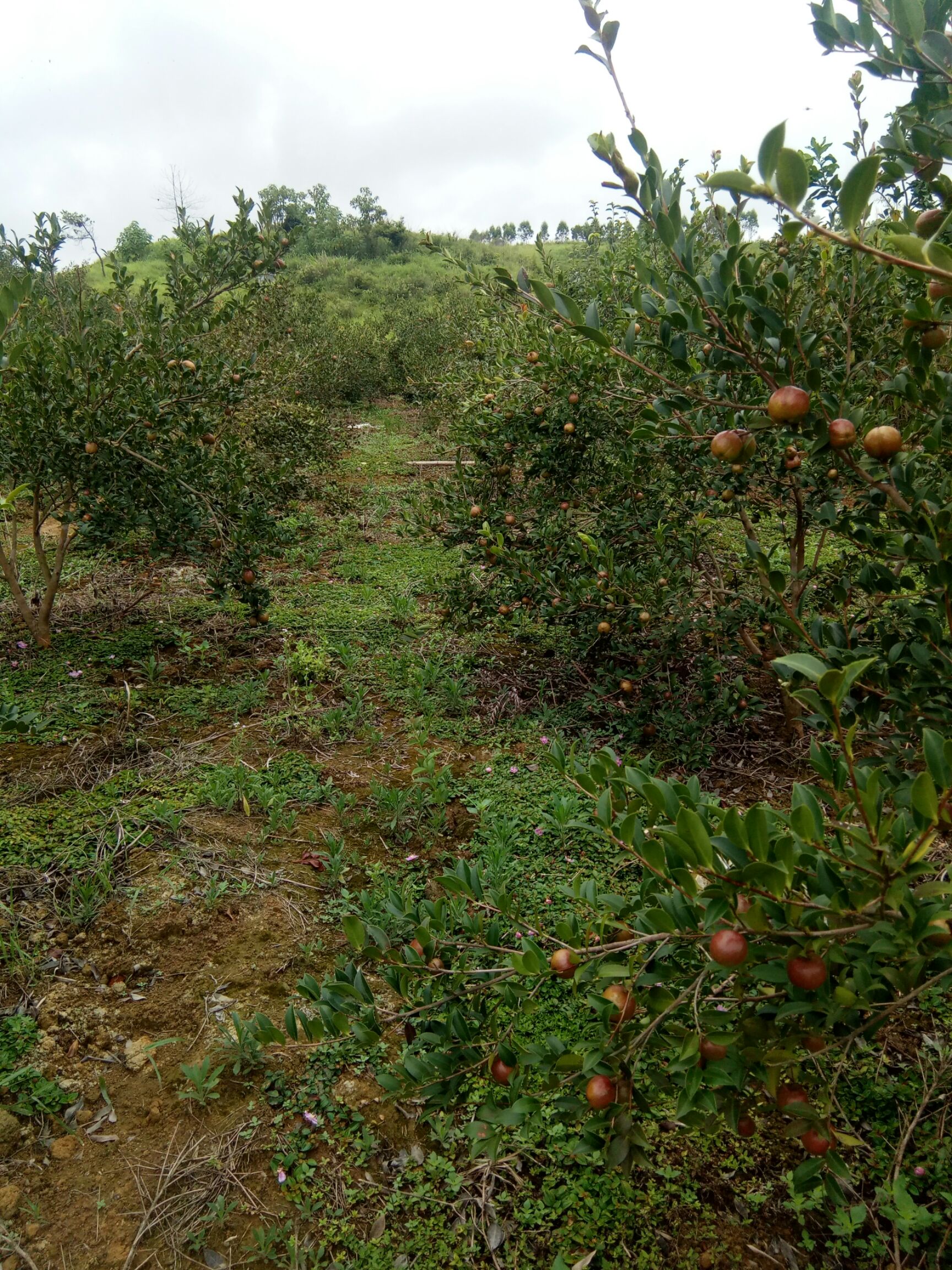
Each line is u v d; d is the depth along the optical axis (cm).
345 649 503
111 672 483
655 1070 157
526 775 399
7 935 288
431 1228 211
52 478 448
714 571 455
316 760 413
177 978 280
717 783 395
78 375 446
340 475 996
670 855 141
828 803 162
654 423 230
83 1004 268
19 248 497
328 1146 231
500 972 188
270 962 288
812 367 188
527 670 511
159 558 511
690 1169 224
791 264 407
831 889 134
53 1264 200
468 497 493
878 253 112
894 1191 200
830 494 361
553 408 455
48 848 329
